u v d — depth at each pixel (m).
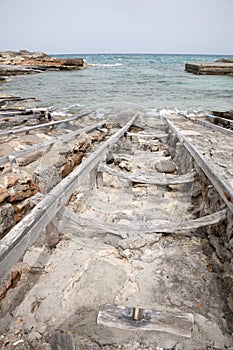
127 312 2.32
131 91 16.09
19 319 2.31
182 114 9.98
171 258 3.10
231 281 2.55
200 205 4.08
